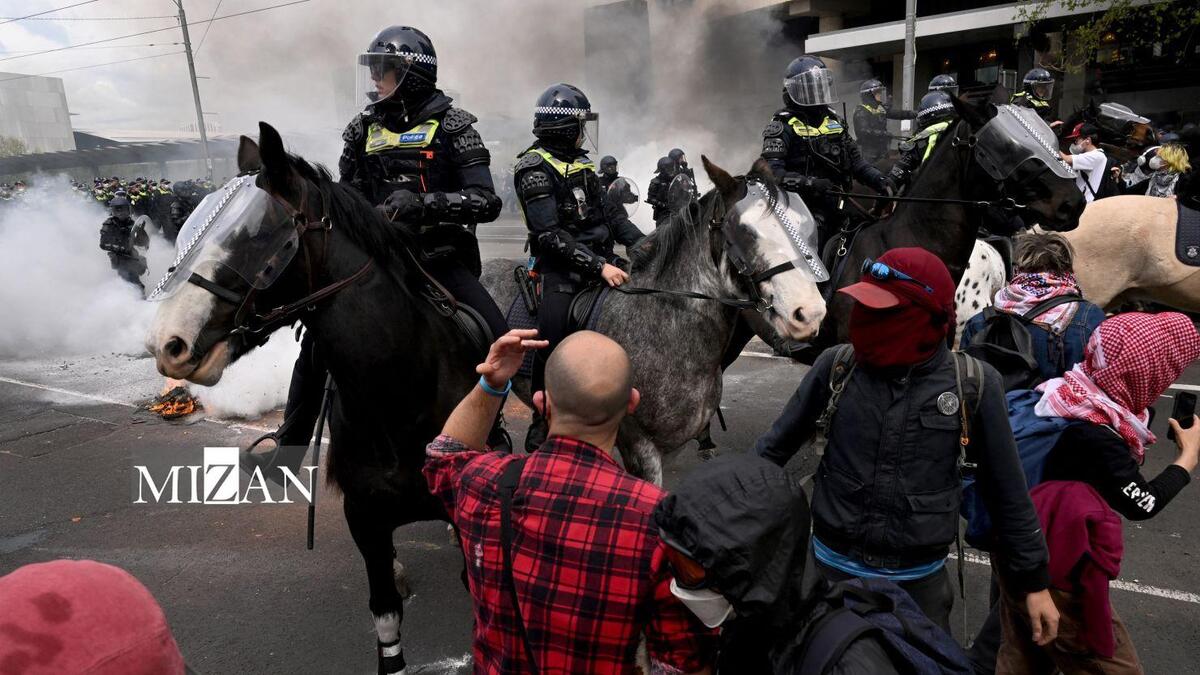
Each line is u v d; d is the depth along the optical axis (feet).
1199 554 13.03
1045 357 9.33
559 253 10.97
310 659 11.49
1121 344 7.30
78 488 17.74
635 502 4.94
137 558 14.56
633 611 4.80
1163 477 7.57
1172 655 10.64
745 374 24.38
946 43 65.21
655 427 11.25
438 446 6.09
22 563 14.46
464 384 9.70
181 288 7.84
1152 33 48.39
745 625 4.45
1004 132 12.98
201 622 12.46
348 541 15.06
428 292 9.62
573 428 5.21
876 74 75.25
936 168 13.92
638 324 11.07
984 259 16.24
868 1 76.43
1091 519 7.30
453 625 12.15
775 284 10.36
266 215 8.06
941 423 6.56
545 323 11.57
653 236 11.60
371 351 8.67
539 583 4.96
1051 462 7.69
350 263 8.61
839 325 14.03
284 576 13.82
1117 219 18.22
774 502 4.19
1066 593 7.52
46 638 2.62
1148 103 54.39
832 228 16.55
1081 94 53.11
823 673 4.36
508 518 5.14
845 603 4.95
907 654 4.59
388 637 9.62
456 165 10.23
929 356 6.59
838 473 7.05
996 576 8.49
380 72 9.86
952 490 6.73
